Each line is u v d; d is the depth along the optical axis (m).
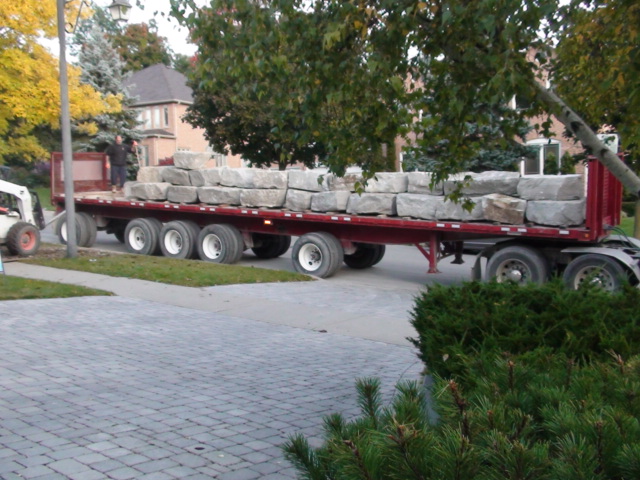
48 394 6.34
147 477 4.46
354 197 14.77
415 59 6.65
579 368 3.82
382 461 2.61
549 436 2.90
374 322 10.40
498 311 4.96
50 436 5.21
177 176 17.80
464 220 13.34
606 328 4.55
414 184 14.11
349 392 6.69
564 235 12.06
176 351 8.32
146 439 5.20
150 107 52.94
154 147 50.50
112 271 14.16
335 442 2.82
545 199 12.41
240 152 29.30
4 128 17.38
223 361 7.91
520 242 12.93
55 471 4.51
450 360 4.52
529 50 6.46
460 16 5.69
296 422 5.71
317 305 11.70
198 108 29.16
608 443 2.58
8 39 16.09
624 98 7.08
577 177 12.20
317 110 6.59
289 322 10.40
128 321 10.02
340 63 6.46
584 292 5.27
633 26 6.45
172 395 6.45
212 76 6.93
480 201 13.05
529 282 5.71
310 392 6.67
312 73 6.48
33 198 17.12
